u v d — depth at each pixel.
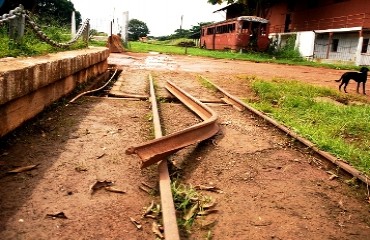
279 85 10.91
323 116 7.06
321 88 11.02
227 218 2.96
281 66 24.62
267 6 43.84
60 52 8.02
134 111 6.53
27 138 4.46
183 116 6.50
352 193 3.62
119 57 21.52
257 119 6.59
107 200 3.10
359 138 5.80
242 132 5.61
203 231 2.76
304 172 4.09
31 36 7.51
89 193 3.19
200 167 4.02
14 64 4.79
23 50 6.20
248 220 2.96
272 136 5.52
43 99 5.60
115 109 6.55
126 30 31.77
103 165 3.84
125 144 4.59
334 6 34.00
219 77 13.16
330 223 3.01
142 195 3.24
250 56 32.78
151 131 5.26
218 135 5.34
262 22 36.38
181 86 10.21
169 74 13.16
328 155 4.47
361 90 12.71
